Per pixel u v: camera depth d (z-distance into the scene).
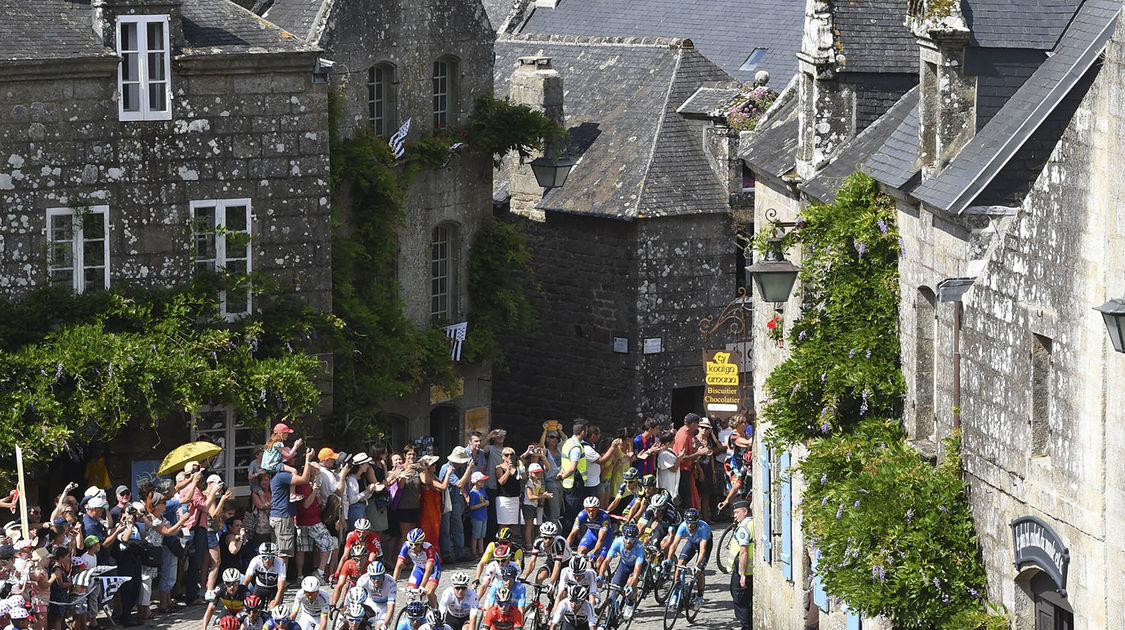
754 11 81.38
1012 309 33.84
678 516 50.69
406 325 61.22
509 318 66.31
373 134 60.66
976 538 35.75
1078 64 35.56
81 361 49.47
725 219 70.19
